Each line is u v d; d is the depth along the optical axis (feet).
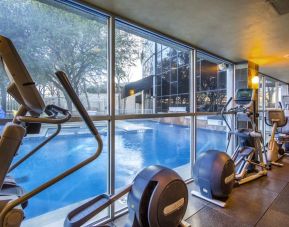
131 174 12.78
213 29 9.26
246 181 11.16
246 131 12.46
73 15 7.47
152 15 7.95
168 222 5.94
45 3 6.78
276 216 7.76
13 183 4.65
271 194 9.69
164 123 21.17
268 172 13.03
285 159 16.20
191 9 7.41
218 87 16.67
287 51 12.81
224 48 12.16
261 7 7.20
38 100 3.55
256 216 7.77
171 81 15.19
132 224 5.90
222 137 18.51
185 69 14.16
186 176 12.03
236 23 8.56
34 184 8.98
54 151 9.76
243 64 15.56
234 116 15.74
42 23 6.77
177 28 9.19
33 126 4.31
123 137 17.61
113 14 7.69
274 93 25.72
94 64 7.80
